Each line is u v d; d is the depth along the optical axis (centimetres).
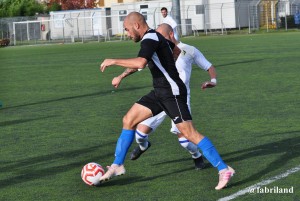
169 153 1539
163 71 1205
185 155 1512
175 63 1331
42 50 7831
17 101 2756
